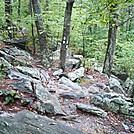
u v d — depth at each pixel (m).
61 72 9.21
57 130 4.08
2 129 3.70
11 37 12.05
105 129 5.18
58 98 6.35
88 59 11.73
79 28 11.16
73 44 13.83
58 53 11.59
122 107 6.09
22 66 8.23
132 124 5.70
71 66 10.69
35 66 9.29
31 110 4.98
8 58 8.29
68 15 8.88
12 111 4.64
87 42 12.78
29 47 12.28
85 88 8.40
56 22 10.39
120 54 13.08
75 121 5.21
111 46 10.88
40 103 5.22
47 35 11.18
